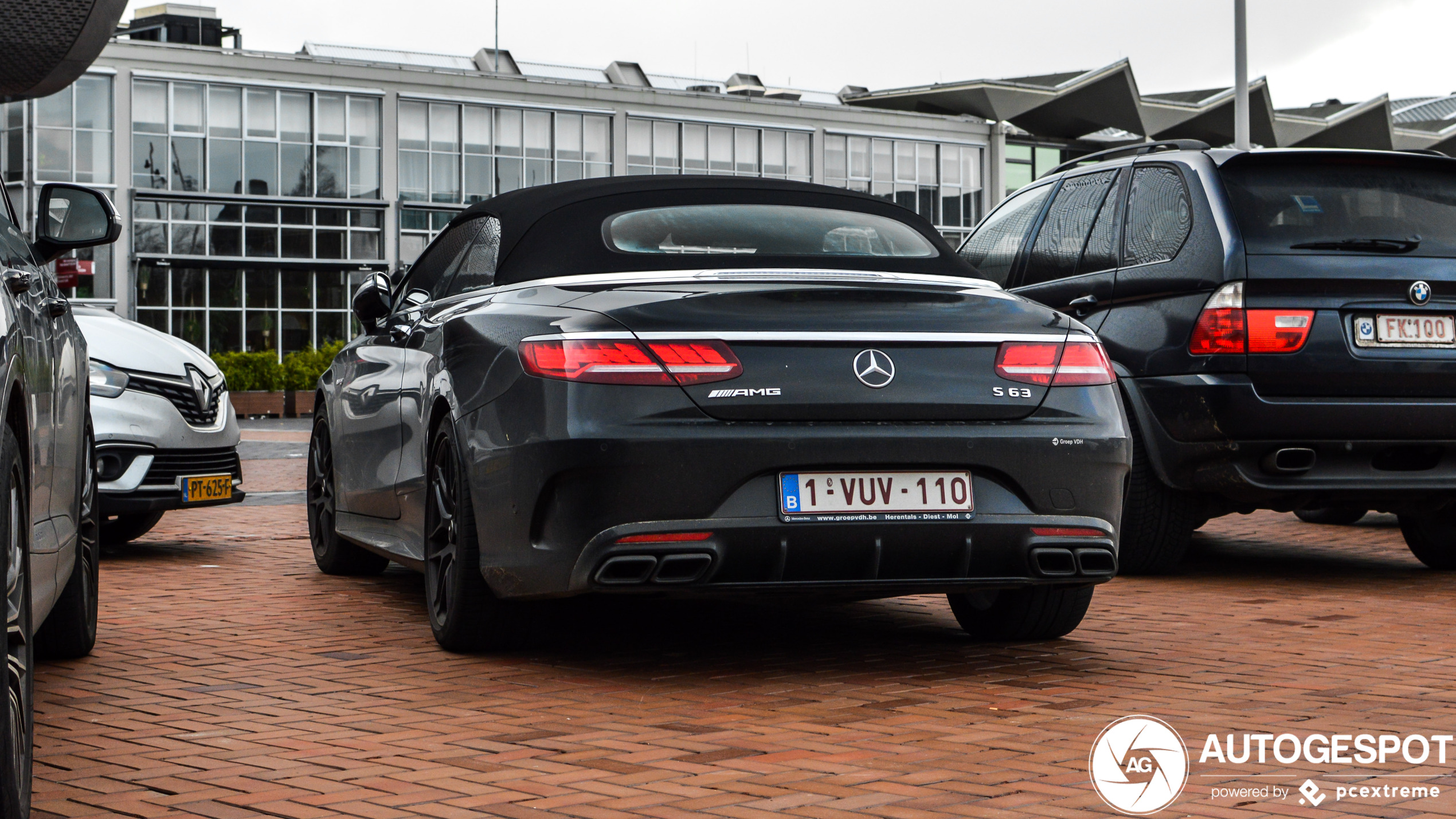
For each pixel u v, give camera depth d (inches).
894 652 185.8
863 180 2044.8
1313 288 236.1
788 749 134.6
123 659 181.5
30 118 1502.2
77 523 155.3
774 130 1963.6
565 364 156.6
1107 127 2235.5
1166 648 187.8
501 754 132.9
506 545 163.8
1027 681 166.1
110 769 128.0
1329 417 235.1
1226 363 235.8
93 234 174.6
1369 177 246.5
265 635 198.7
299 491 470.6
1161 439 245.4
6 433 101.2
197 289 1598.2
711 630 201.8
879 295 164.2
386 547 213.9
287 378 1416.1
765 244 188.1
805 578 158.1
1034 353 164.2
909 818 112.5
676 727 143.6
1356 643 191.2
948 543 158.9
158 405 281.9
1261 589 245.3
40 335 128.3
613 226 186.5
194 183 1585.9
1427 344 239.9
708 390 154.6
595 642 192.2
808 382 156.3
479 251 198.8
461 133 1740.9
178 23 1943.9
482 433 167.2
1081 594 186.2
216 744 137.2
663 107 1867.6
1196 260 240.8
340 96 1662.2
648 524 153.2
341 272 1675.7
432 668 174.4
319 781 123.6
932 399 158.9
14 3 228.4
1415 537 273.4
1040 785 122.0
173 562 283.7
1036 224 285.9
